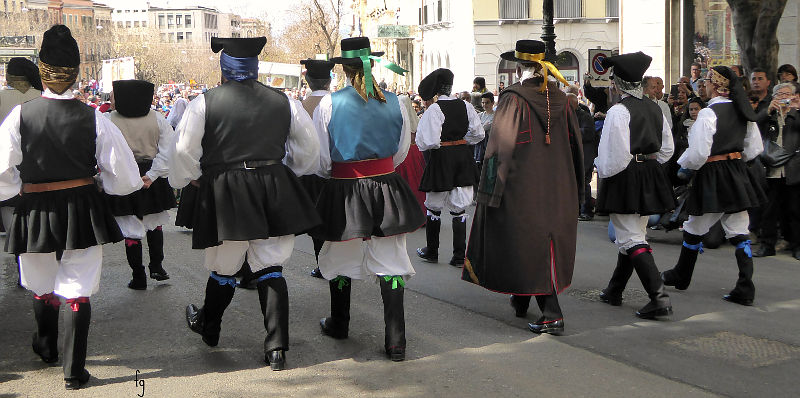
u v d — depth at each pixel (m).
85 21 129.25
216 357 5.27
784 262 8.26
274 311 5.01
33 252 4.61
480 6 33.25
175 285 7.36
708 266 8.05
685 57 16.02
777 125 8.34
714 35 15.40
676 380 4.80
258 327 5.96
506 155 5.65
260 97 4.89
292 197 4.90
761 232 8.57
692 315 6.24
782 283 7.31
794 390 4.64
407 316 6.22
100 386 4.74
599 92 11.38
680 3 16.03
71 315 4.67
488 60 33.50
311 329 5.90
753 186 6.56
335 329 5.64
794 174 8.26
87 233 4.69
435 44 39.44
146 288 7.24
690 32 15.90
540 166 5.69
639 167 6.14
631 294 6.90
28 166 4.63
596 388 4.65
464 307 6.49
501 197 5.68
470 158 8.18
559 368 5.00
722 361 5.14
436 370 4.98
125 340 5.66
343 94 5.21
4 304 6.77
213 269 5.13
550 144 5.73
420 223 5.24
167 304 6.66
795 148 8.28
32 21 99.38
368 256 5.28
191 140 4.75
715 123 6.34
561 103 5.80
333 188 5.22
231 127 4.79
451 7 36.69
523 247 5.66
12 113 4.59
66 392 4.65
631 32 16.95
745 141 6.63
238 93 4.84
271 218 4.84
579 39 33.66
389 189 5.19
